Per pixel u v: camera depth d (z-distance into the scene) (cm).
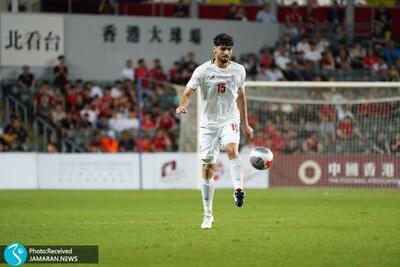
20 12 12688
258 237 4822
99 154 10775
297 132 11194
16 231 5206
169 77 12469
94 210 6981
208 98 5181
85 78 12850
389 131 10819
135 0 13812
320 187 10700
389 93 10981
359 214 6488
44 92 11844
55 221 5903
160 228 5347
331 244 4528
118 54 12950
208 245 4481
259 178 10738
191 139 11044
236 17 13400
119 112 11819
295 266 3800
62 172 10781
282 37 13475
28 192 9775
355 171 10638
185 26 13138
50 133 11925
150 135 11681
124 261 3966
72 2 13550
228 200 8238
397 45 13825
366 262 3919
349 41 13762
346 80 13025
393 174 10606
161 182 10788
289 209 7038
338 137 10969
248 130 5353
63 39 12738
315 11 14212
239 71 5191
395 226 5478
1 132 11681
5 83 12419
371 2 14625
